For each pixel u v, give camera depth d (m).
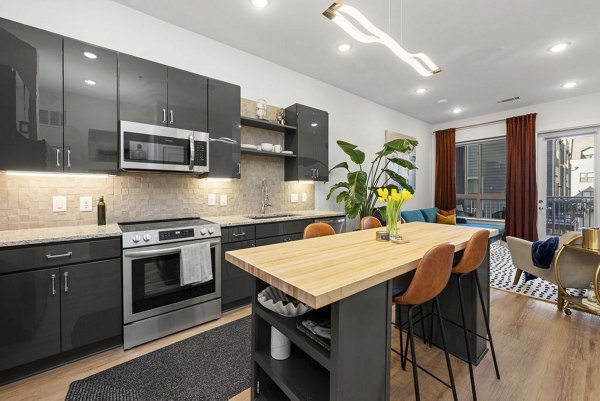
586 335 2.28
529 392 1.64
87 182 2.37
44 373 1.79
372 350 1.12
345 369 1.00
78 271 1.87
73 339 1.86
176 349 2.08
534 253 3.01
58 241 1.79
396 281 1.87
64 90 1.98
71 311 1.85
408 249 1.50
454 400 1.42
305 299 0.88
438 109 5.51
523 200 5.21
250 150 3.08
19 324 1.68
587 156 4.71
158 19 2.70
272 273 1.07
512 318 2.59
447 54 3.33
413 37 2.97
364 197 3.98
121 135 2.18
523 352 2.05
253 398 1.42
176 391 1.65
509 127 5.39
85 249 1.89
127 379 1.75
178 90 2.52
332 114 4.36
